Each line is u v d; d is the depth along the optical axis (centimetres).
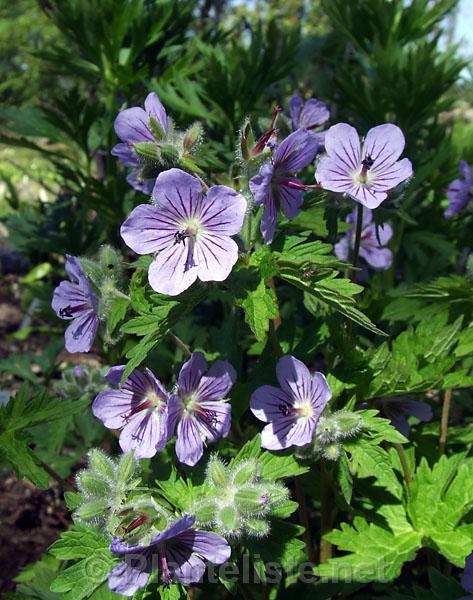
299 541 23
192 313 40
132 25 39
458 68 38
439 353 26
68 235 42
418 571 31
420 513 26
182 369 22
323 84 45
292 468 24
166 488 23
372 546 26
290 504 23
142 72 39
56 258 56
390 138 23
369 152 24
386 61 37
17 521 39
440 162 38
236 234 23
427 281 35
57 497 41
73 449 42
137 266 23
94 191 41
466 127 47
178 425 23
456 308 29
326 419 23
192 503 23
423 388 25
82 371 32
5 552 37
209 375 23
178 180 21
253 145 22
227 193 21
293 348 27
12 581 35
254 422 33
